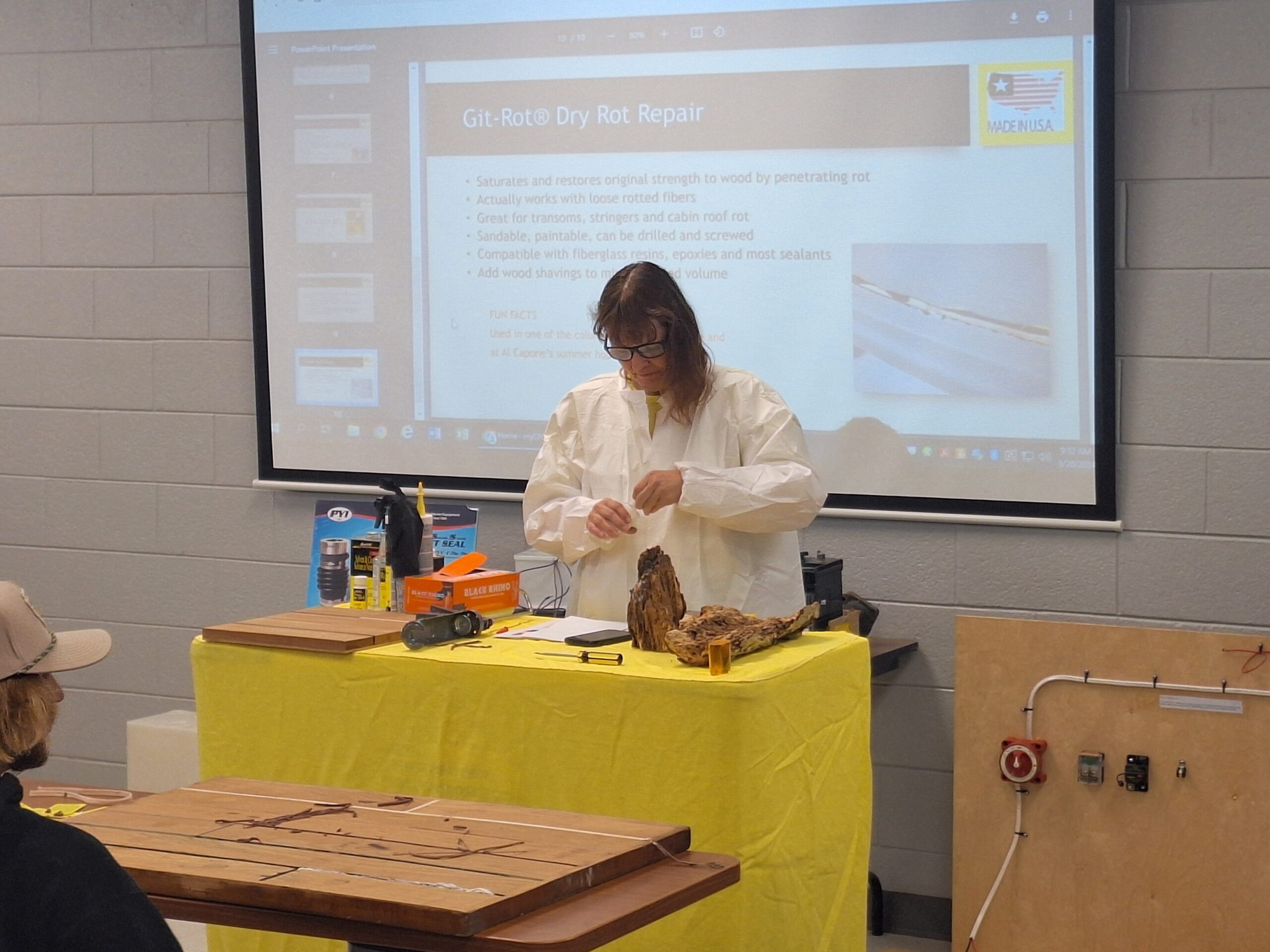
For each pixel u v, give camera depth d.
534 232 3.59
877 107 3.26
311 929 1.38
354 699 2.07
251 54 3.75
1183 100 3.08
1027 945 2.95
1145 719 2.84
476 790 1.99
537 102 3.55
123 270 4.00
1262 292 3.06
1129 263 3.14
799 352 3.38
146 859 1.47
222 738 2.20
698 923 1.85
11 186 4.07
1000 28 3.14
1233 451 3.10
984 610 3.29
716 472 2.32
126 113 3.95
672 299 2.42
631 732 1.87
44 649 1.27
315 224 3.75
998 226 3.19
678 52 3.42
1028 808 2.94
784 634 2.06
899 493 3.32
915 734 3.36
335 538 3.18
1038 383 3.19
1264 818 2.75
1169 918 2.83
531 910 1.36
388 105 3.67
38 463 4.12
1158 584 3.16
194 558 3.99
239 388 3.92
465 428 3.69
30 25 4.02
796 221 3.35
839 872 2.09
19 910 1.15
